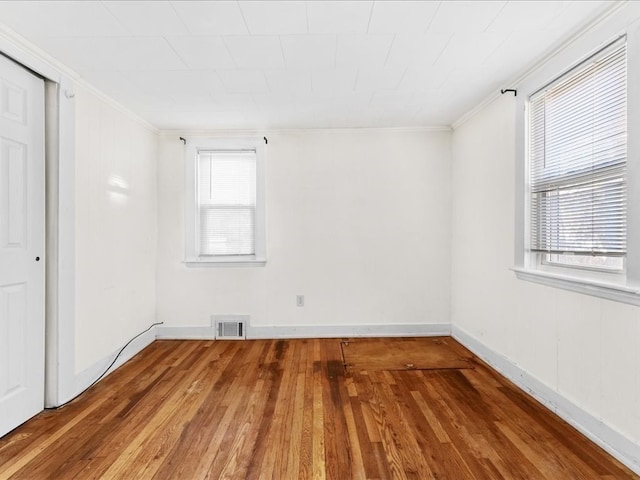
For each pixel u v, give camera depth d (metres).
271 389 2.40
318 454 1.70
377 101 2.84
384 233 3.59
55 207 2.14
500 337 2.67
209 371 2.72
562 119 2.04
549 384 2.12
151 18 1.71
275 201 3.57
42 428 1.92
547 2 1.61
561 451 1.71
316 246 3.59
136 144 3.14
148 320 3.39
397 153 3.57
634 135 1.54
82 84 2.39
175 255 3.56
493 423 1.96
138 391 2.38
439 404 2.18
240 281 3.58
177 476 1.55
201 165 3.60
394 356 3.04
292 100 2.79
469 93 2.69
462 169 3.32
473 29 1.83
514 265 2.44
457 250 3.46
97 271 2.57
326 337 3.59
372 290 3.59
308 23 1.76
